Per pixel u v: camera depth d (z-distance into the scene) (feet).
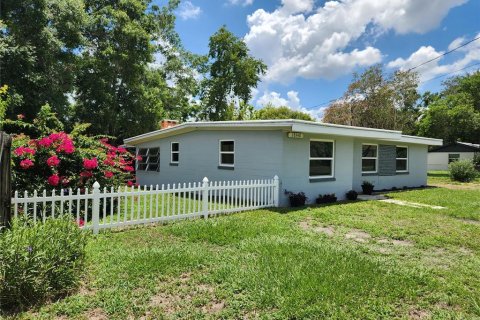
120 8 67.46
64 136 25.13
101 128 65.87
